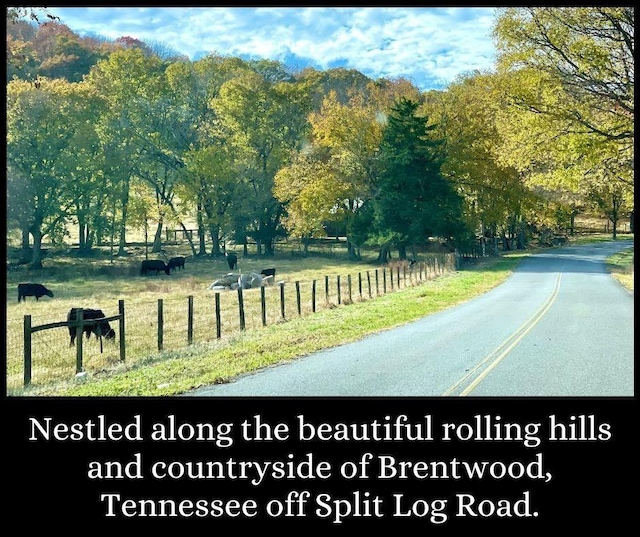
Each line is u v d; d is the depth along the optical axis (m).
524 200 60.09
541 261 54.47
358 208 62.62
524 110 30.11
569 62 28.72
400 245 55.56
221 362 12.63
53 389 10.67
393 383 10.19
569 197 74.12
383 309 22.16
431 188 52.59
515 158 31.19
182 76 67.69
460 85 59.53
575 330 16.14
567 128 29.42
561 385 9.94
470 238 55.12
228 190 64.12
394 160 52.22
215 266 57.16
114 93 65.50
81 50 78.94
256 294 32.75
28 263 52.78
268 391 9.84
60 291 38.22
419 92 68.38
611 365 11.52
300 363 12.36
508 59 30.02
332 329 17.17
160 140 66.06
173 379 11.12
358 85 95.62
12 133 50.81
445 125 58.31
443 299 26.00
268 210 68.44
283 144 69.94
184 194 61.22
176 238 80.38
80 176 56.09
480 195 59.88
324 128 60.16
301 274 47.78
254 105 67.19
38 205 52.22
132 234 86.69
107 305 29.62
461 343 14.29
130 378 11.36
